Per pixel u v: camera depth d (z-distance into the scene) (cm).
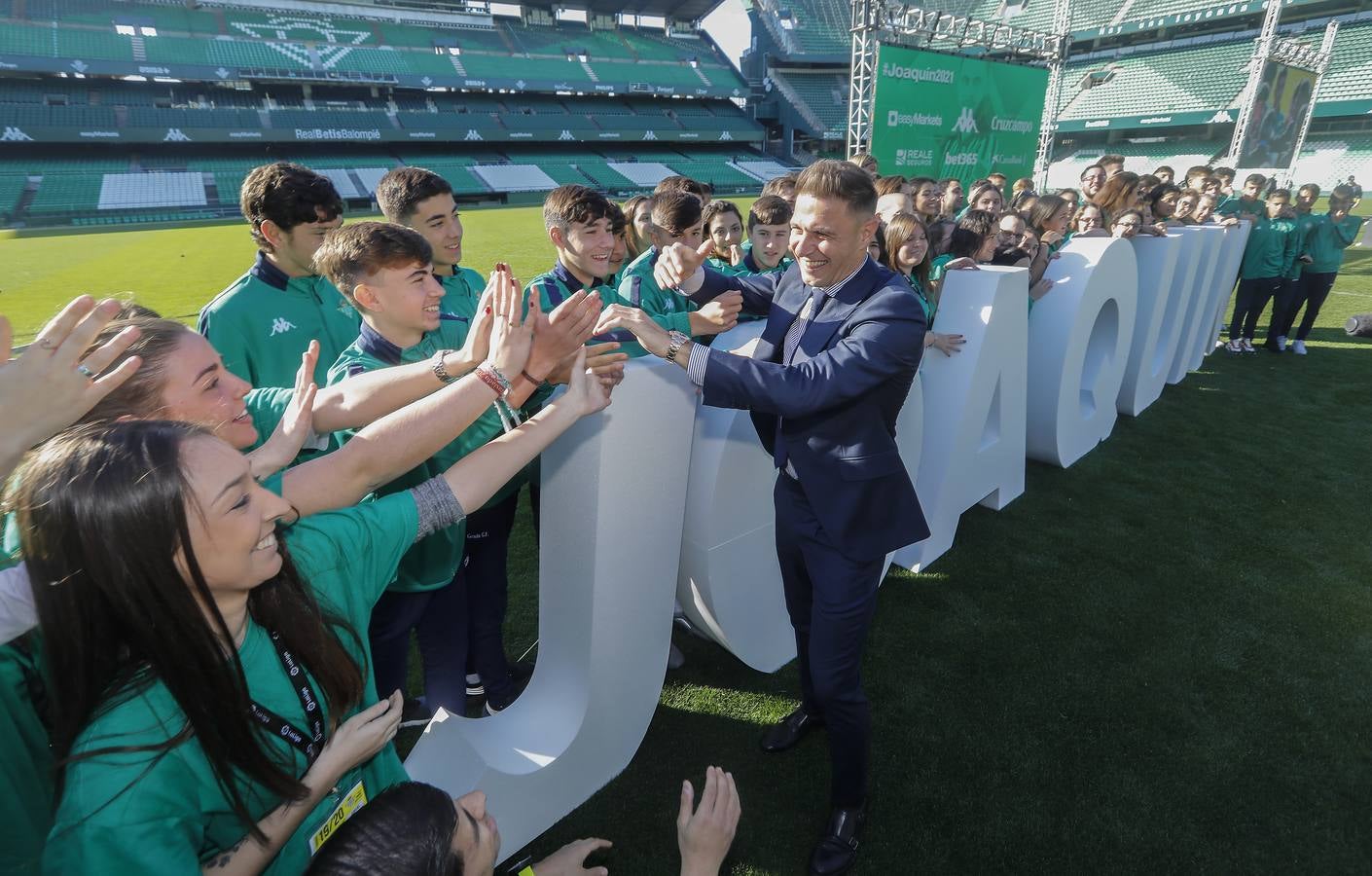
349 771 101
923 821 196
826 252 157
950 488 323
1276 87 1324
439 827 76
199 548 71
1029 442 439
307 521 101
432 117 3512
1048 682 250
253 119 3145
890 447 174
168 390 104
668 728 233
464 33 3912
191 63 3047
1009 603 298
